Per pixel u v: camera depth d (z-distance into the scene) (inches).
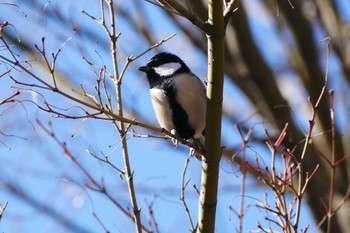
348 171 474.6
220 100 313.7
